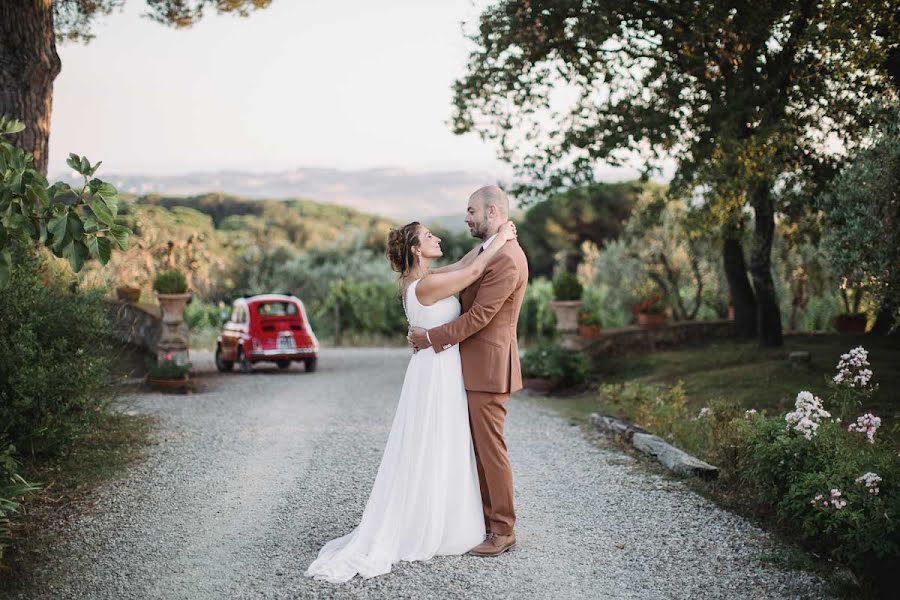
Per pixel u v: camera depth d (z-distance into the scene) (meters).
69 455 6.08
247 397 10.63
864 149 7.27
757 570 3.79
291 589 3.59
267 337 14.22
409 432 4.09
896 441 5.54
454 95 12.20
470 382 4.13
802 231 11.87
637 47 10.72
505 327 4.18
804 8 9.19
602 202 33.66
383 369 15.25
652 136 10.45
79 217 3.29
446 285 4.05
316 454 6.61
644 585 3.64
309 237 56.25
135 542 4.23
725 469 5.54
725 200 10.19
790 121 9.88
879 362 10.05
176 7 11.82
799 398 4.53
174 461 6.24
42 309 6.24
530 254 36.88
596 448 6.94
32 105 7.97
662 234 17.12
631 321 17.94
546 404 10.48
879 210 7.06
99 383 6.41
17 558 3.88
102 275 8.12
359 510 4.89
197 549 4.12
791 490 4.01
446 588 3.61
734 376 10.23
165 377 11.14
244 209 64.00
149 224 17.53
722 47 9.98
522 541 4.31
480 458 4.14
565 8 9.96
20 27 7.83
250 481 5.62
